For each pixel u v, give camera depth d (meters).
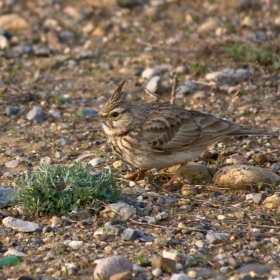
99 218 13.46
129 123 14.86
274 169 15.96
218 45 23.42
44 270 11.65
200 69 21.88
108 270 11.28
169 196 14.49
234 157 16.50
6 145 17.67
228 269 11.52
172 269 11.41
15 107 20.00
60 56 23.88
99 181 14.06
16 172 16.06
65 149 17.39
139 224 13.22
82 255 12.10
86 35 25.86
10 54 24.20
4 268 11.74
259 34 24.27
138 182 15.29
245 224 13.20
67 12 27.47
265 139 17.64
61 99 20.64
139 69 22.70
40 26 26.39
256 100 20.19
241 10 27.02
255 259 11.90
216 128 15.25
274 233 12.80
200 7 27.41
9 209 13.98
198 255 11.98
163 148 14.80
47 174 13.99
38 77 22.41
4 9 27.70
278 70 21.59
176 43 24.59
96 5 28.09
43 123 19.20
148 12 27.11
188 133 15.00
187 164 15.73
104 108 15.03
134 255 12.02
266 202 14.05
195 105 20.12
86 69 23.12
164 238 12.52
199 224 13.16
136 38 25.22
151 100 20.64
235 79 21.30
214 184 15.10
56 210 13.69
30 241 12.73
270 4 27.30
